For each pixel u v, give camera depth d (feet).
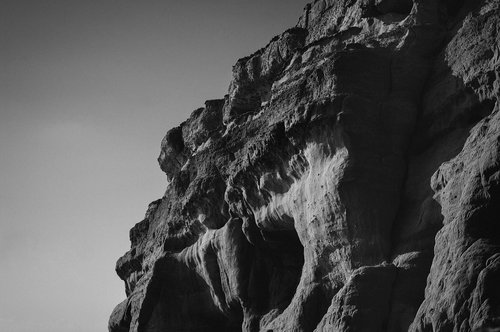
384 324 131.03
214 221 183.11
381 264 137.08
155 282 195.62
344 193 142.82
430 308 120.67
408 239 138.92
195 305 190.60
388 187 144.56
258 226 167.63
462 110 142.10
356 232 142.00
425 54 153.89
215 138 197.57
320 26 178.81
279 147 157.07
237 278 171.22
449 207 132.46
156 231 215.92
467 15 151.43
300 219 153.38
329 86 150.10
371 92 149.59
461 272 118.21
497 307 112.98
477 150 131.03
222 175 180.24
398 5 162.71
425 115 148.46
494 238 121.08
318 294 146.30
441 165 139.03
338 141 146.20
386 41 156.04
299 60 169.37
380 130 147.95
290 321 147.33
